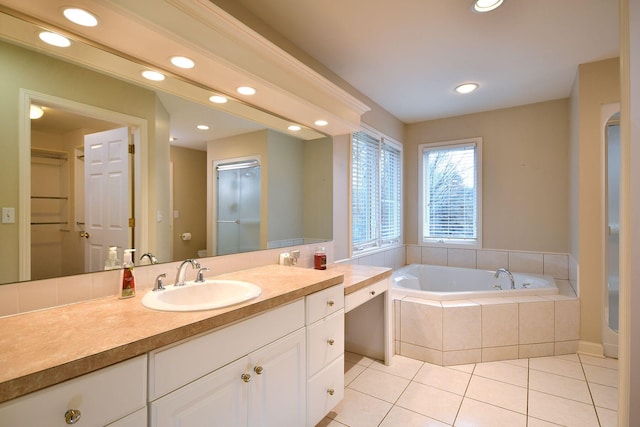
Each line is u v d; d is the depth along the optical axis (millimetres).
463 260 3832
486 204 3711
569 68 2666
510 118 3578
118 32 1260
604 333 2613
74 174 1325
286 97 1934
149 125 1588
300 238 2525
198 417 1087
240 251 2053
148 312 1165
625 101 1022
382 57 2455
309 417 1596
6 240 1146
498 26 2068
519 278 3338
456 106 3549
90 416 829
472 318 2533
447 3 1836
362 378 2328
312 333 1619
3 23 1121
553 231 3385
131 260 1422
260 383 1320
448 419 1870
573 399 2049
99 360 836
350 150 3074
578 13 1931
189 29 1384
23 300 1173
